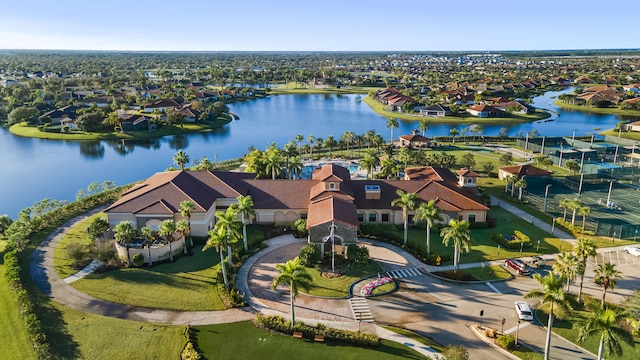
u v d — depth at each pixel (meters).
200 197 83.56
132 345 51.53
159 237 76.44
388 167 106.69
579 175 119.00
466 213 86.19
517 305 58.31
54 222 87.44
